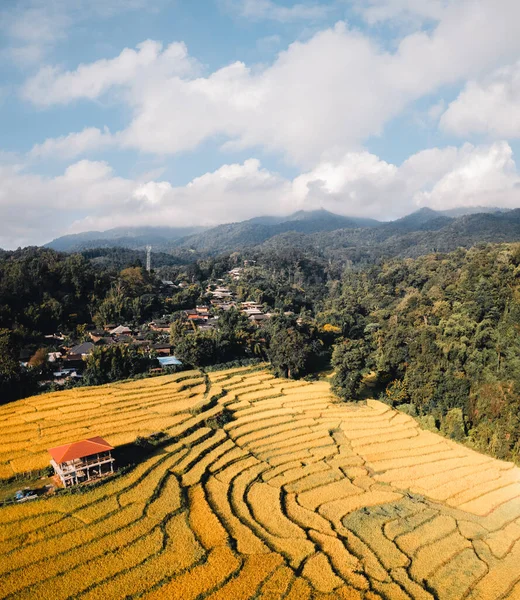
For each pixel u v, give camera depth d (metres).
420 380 98.06
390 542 52.97
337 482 66.38
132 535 47.34
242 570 43.97
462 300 128.25
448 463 75.44
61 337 129.62
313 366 123.88
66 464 56.31
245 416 85.25
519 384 82.62
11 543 44.97
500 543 54.97
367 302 190.88
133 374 98.38
